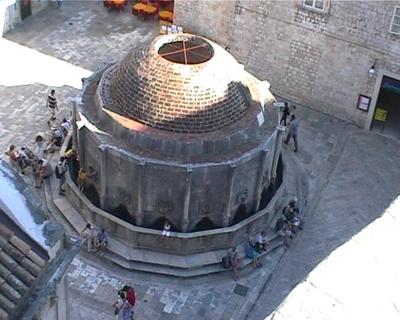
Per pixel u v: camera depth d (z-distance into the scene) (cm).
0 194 1780
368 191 3506
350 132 3925
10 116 3728
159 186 2862
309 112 4059
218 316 2812
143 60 2973
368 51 3731
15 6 4412
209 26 4225
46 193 3206
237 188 2970
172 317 2791
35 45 4328
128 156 2812
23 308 1681
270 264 3053
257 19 4003
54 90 3925
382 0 3544
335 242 3173
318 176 3572
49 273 1764
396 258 2850
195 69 2894
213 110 2914
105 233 3000
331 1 3697
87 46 4403
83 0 4931
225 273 2984
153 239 2945
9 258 1706
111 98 3039
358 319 2452
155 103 2892
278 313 2444
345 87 3906
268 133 3044
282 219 3130
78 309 2761
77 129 3070
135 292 2866
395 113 3931
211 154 2883
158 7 4819
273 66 4106
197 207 2938
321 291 2559
